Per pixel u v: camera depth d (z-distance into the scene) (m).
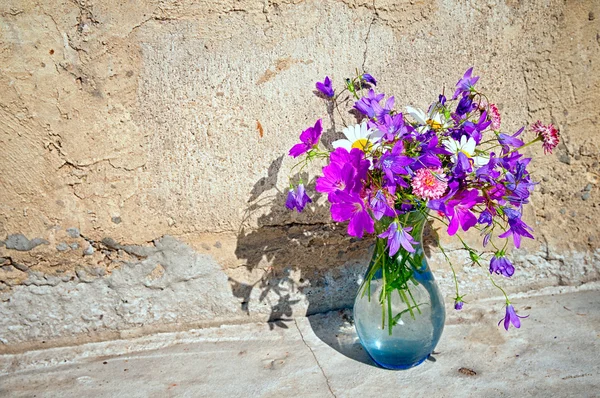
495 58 0.93
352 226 0.72
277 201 0.92
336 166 0.72
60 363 0.90
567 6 0.93
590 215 0.99
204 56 0.88
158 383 0.84
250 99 0.89
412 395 0.79
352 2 0.89
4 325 0.90
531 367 0.83
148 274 0.92
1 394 0.83
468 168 0.71
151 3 0.85
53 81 0.85
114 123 0.87
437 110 0.80
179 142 0.89
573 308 0.96
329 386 0.82
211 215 0.91
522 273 1.00
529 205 0.98
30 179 0.87
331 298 0.97
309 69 0.90
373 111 0.79
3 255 0.88
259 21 0.88
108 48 0.85
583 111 0.96
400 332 0.80
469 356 0.86
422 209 0.74
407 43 0.91
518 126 0.95
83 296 0.92
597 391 0.78
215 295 0.94
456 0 0.91
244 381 0.84
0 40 0.83
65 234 0.89
